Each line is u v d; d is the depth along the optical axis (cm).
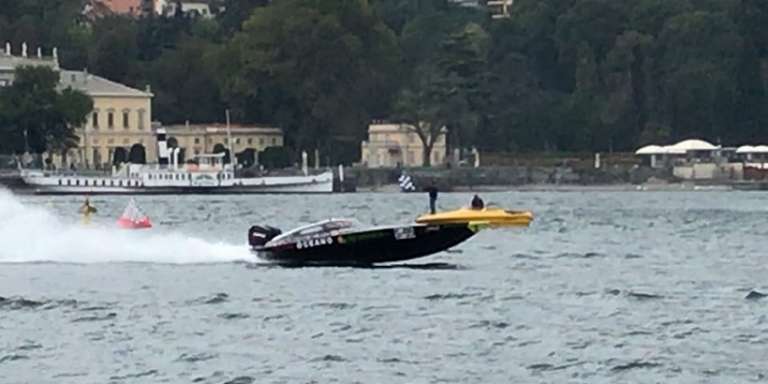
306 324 10612
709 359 9344
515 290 12462
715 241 18875
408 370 9075
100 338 10081
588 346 9781
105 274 13375
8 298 11800
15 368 9138
